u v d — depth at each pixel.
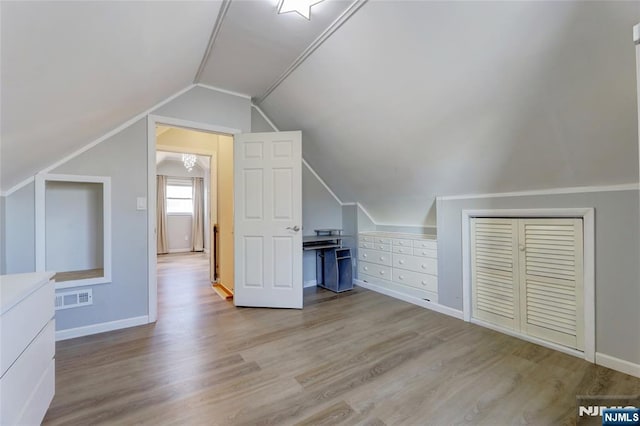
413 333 2.51
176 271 5.21
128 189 2.66
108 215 2.57
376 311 3.06
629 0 1.24
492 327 2.60
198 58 2.42
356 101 2.61
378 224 4.40
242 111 3.28
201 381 1.80
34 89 1.15
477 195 2.71
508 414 1.51
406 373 1.89
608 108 1.60
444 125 2.30
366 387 1.74
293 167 3.12
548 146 1.97
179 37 1.78
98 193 2.86
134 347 2.25
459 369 1.93
